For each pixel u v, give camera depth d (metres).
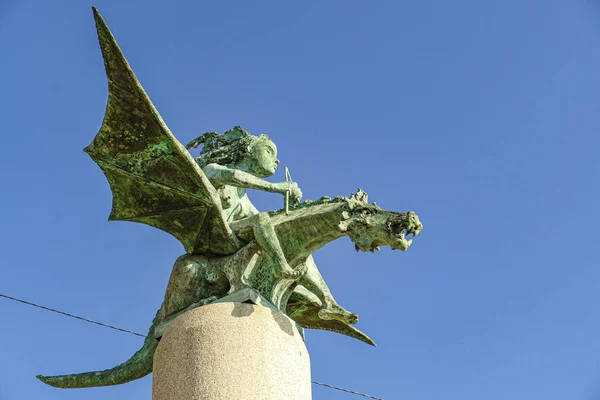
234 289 10.55
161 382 10.13
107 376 11.51
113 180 10.75
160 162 10.43
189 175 10.41
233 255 10.75
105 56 9.69
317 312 11.53
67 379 11.67
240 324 10.18
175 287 10.83
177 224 10.86
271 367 10.02
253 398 9.78
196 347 10.08
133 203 10.88
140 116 10.10
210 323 10.19
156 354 10.41
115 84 9.87
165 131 10.13
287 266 10.35
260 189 10.68
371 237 10.23
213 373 9.89
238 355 9.99
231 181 10.62
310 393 10.38
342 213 10.26
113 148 10.47
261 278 10.66
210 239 10.78
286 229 10.58
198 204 10.59
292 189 10.77
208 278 10.73
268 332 10.20
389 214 10.21
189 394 9.84
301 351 10.41
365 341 11.95
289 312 11.41
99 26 9.52
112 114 10.18
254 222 10.60
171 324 10.45
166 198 10.70
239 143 11.25
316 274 11.05
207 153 11.44
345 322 11.02
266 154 11.23
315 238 10.50
